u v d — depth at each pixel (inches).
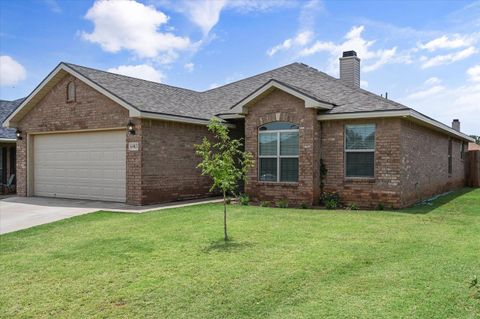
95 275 242.1
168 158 575.8
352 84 684.1
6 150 809.5
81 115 598.5
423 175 596.7
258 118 559.5
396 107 482.0
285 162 545.0
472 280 194.7
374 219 406.0
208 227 371.6
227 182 319.6
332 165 528.1
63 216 466.6
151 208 510.0
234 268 245.9
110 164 584.1
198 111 642.2
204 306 192.4
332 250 281.4
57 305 199.3
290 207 519.8
